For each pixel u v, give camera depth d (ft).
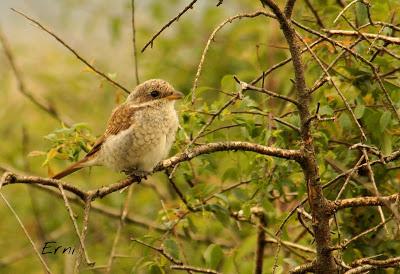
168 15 51.96
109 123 34.96
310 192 28.12
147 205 51.19
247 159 35.01
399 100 32.32
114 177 53.21
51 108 51.06
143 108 34.47
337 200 28.17
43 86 57.06
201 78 49.62
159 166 35.12
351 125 33.04
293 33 27.32
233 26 50.67
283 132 33.99
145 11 52.42
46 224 52.47
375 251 34.53
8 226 52.70
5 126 55.67
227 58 50.37
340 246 28.07
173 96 34.73
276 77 47.75
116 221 50.01
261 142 33.32
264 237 38.75
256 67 46.80
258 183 35.04
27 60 57.21
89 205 27.17
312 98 36.29
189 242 39.99
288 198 41.55
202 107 35.01
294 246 37.47
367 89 33.78
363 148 27.27
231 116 33.55
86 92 56.39
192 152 28.19
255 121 33.96
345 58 34.53
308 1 37.42
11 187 53.26
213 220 42.01
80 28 56.29
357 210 35.24
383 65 33.68
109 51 55.67
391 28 30.60
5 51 50.26
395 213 25.34
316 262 28.71
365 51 33.81
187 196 36.63
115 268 42.73
